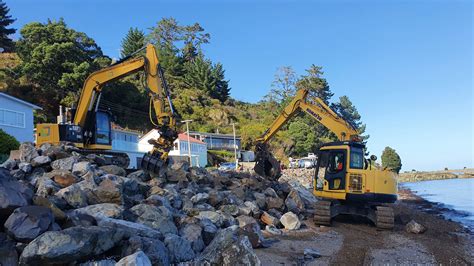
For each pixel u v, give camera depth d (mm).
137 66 14031
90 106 15438
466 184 54250
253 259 6641
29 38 46531
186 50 94062
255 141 18156
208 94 83938
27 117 26078
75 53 46250
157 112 13078
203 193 12602
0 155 19438
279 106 86125
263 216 12523
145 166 12438
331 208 13727
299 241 10578
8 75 45000
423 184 56000
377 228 12867
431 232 12609
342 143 13945
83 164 10383
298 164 57875
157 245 6406
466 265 8625
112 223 6797
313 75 90750
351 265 8289
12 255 5410
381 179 13242
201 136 64188
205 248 7926
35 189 8516
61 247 5328
